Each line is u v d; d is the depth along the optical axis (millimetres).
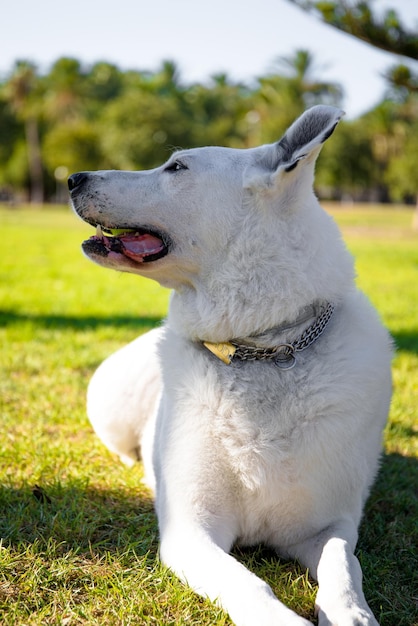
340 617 2461
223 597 2557
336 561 2697
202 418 3045
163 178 3309
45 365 6539
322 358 3062
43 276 13898
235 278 3121
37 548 3068
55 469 4113
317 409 2975
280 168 3031
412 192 56875
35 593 2742
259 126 62250
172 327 3395
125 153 57719
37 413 5141
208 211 3178
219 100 78125
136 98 60094
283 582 2924
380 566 3113
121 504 3670
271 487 2969
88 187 3383
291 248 3092
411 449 4676
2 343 7426
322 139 2979
